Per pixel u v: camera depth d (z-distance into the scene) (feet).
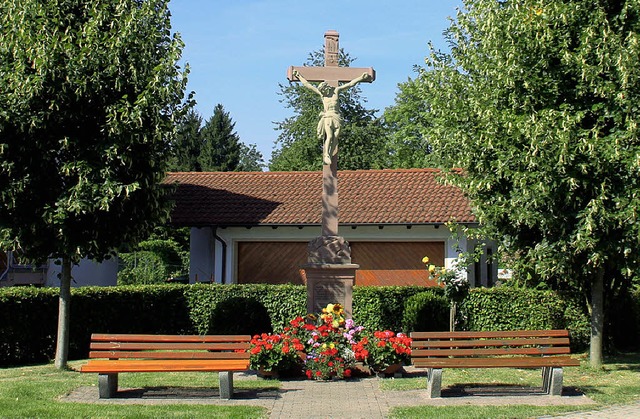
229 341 33.86
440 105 45.83
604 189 37.60
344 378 37.58
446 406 30.55
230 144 207.31
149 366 31.83
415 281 68.85
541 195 38.34
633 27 38.34
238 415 28.55
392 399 32.32
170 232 137.90
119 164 39.68
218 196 75.41
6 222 38.70
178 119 41.11
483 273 74.79
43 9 38.04
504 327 53.88
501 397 32.73
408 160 139.23
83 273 73.82
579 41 39.24
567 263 40.63
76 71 37.60
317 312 42.29
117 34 38.78
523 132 38.29
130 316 53.78
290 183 78.33
